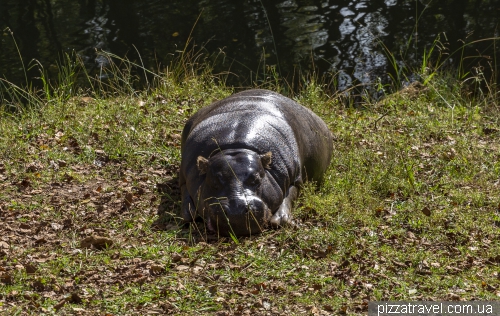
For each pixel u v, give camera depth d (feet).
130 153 40.24
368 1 96.68
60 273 27.45
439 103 53.88
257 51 79.56
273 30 85.92
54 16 91.86
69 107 47.78
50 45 81.25
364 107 55.16
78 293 25.95
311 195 34.63
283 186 33.14
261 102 36.58
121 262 28.48
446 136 44.91
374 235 30.78
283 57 77.46
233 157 31.86
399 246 29.91
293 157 34.27
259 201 30.78
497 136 45.34
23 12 93.20
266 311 24.84
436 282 26.66
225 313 24.59
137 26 87.76
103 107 47.78
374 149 42.16
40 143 41.63
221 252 29.45
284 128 35.01
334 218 32.30
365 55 77.20
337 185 36.22
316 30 85.46
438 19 88.38
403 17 89.61
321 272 27.63
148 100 49.98
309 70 73.26
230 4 96.43
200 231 31.94
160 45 81.66
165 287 26.37
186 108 48.70
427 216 32.60
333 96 56.65
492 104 53.98
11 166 38.45
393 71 72.43
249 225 30.42
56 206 34.06
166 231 31.55
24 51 79.71
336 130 46.01
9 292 25.75
